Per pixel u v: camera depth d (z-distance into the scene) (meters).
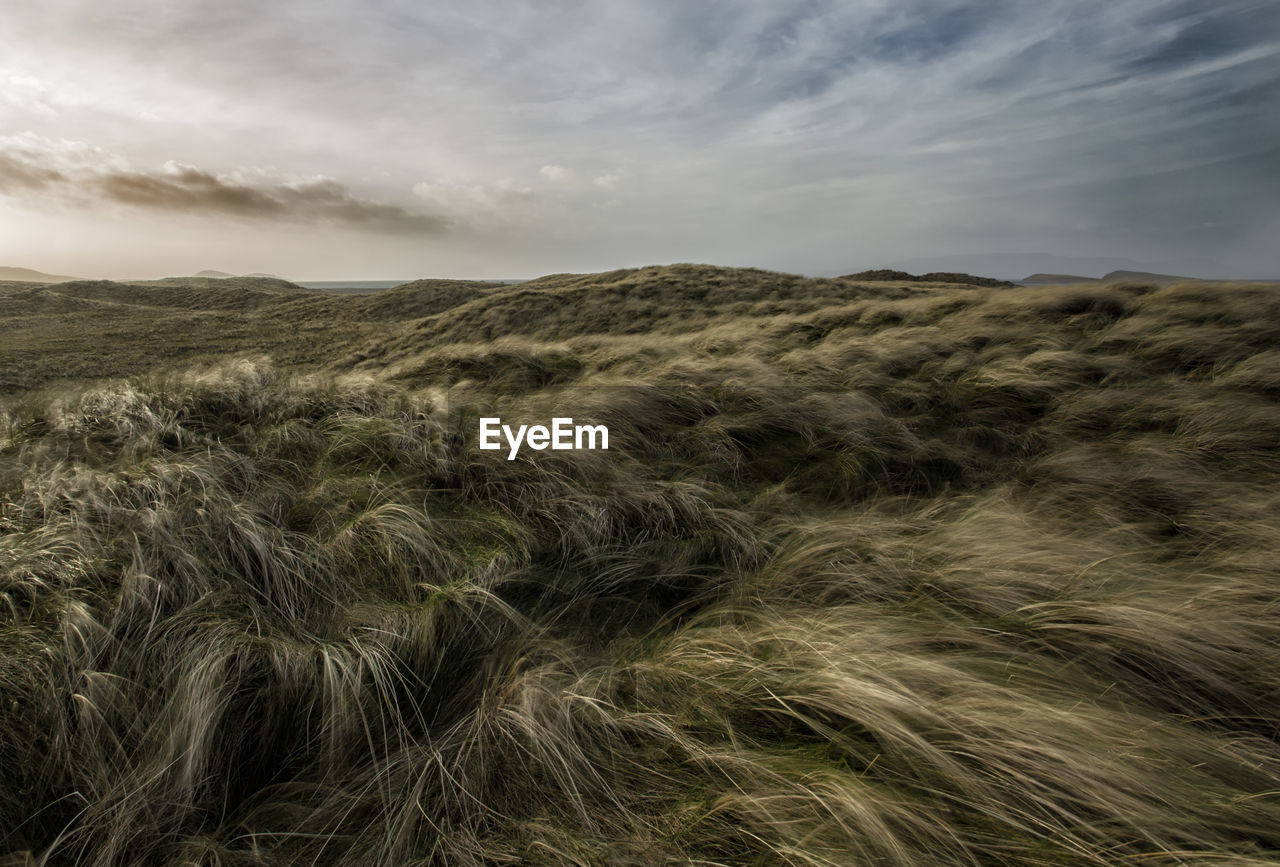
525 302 29.16
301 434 3.80
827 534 2.62
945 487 3.47
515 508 3.02
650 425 4.43
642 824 1.28
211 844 1.30
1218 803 1.20
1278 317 6.63
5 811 1.31
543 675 1.74
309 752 1.57
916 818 1.18
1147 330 6.51
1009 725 1.35
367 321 40.56
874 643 1.73
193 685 1.51
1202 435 3.71
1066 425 4.30
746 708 1.57
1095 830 1.14
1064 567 2.13
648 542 2.79
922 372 5.86
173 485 2.74
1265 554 2.18
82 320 39.97
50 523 2.37
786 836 1.20
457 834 1.29
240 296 55.94
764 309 23.41
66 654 1.59
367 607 2.07
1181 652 1.62
